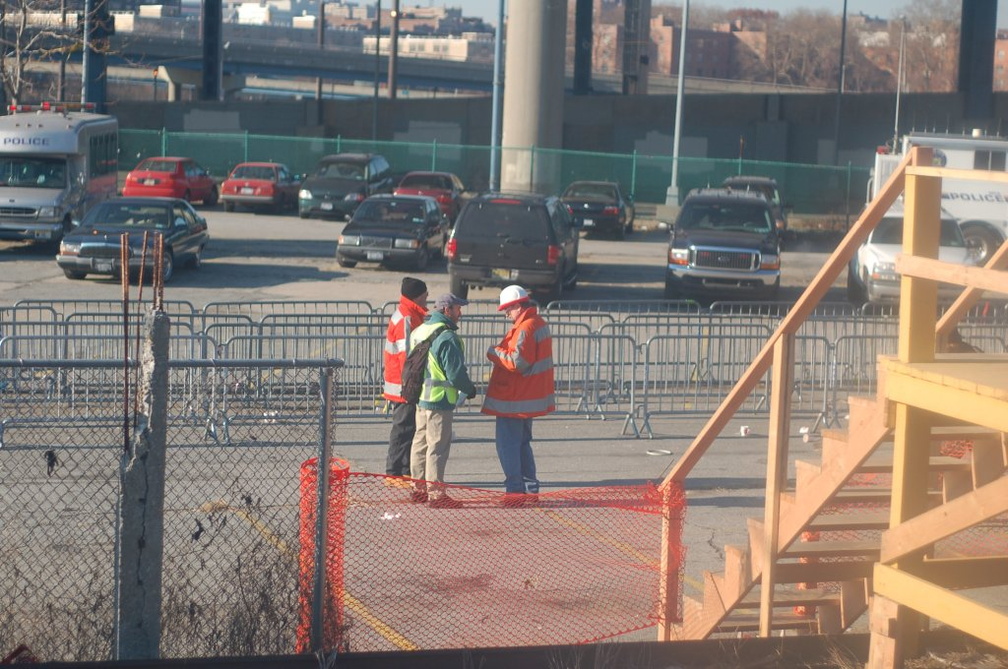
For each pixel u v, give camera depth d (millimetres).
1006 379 20031
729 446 50844
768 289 93938
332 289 94812
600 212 144500
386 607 28172
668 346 58500
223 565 29797
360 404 54531
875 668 22312
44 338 50906
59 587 27797
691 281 94250
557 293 92688
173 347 58594
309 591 24391
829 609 28094
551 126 173375
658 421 55719
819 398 61125
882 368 22141
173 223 97125
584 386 56312
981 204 101312
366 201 109500
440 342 38406
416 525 34812
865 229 23562
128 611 22875
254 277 100688
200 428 48344
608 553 32594
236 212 164500
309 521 24609
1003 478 19734
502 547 33000
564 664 24172
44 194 110062
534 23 170625
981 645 25844
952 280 20281
